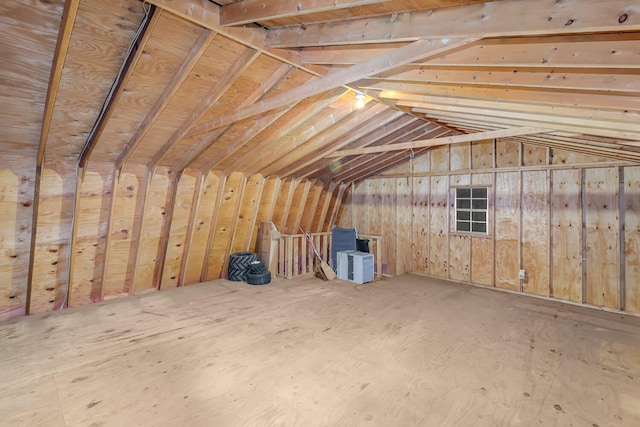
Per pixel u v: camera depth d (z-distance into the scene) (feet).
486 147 16.99
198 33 6.97
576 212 14.23
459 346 9.90
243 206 17.17
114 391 7.40
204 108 9.20
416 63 6.74
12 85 7.49
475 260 17.46
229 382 7.82
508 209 16.22
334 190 22.50
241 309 13.24
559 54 4.99
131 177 12.72
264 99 9.39
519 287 15.85
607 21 3.73
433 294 15.61
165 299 14.47
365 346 9.84
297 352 9.42
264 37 7.06
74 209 11.81
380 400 7.14
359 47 6.88
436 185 19.04
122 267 14.28
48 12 6.08
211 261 17.38
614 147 10.46
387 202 21.39
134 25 6.62
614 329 11.36
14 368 8.40
